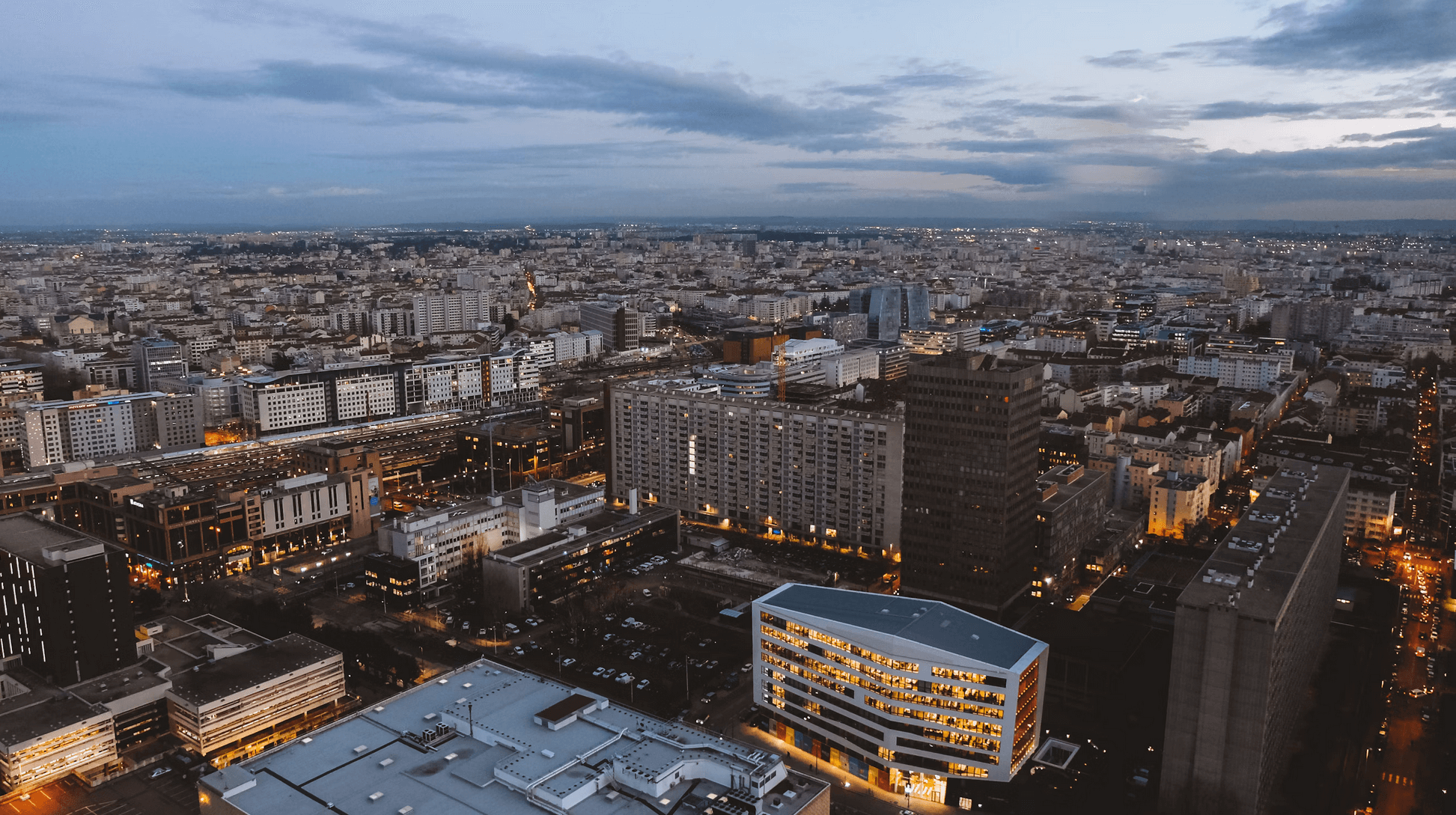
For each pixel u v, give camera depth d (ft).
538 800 653.30
